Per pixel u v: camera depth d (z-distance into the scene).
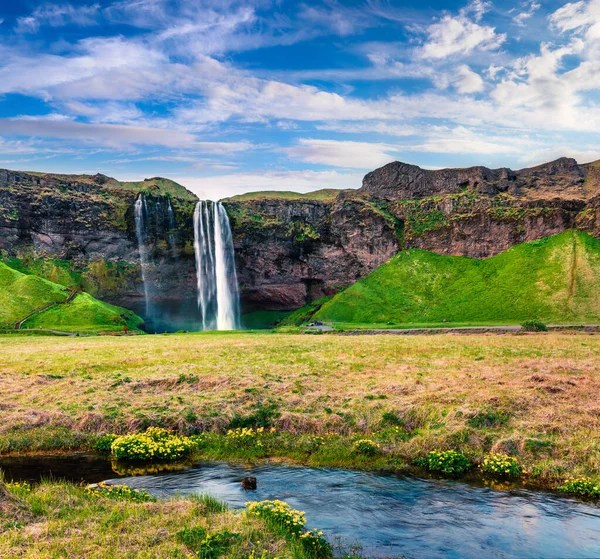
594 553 12.38
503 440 20.55
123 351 48.88
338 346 51.47
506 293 133.50
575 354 39.72
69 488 16.00
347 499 16.03
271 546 11.98
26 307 117.81
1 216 137.88
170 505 14.40
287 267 161.62
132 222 146.75
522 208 154.12
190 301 155.12
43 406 27.55
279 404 26.70
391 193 185.25
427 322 128.75
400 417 24.17
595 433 20.84
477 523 14.15
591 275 129.75
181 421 24.84
